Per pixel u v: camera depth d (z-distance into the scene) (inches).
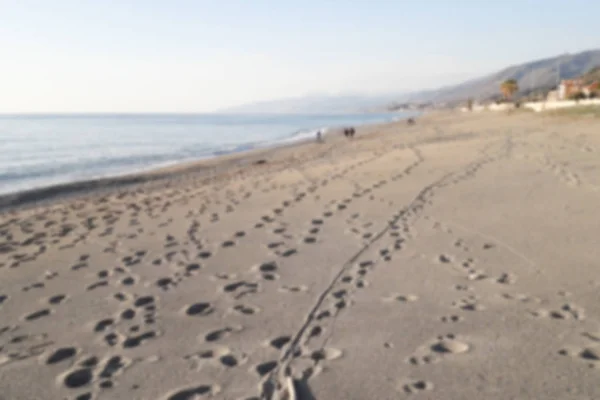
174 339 140.2
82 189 584.4
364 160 642.2
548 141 709.3
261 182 495.2
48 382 119.5
